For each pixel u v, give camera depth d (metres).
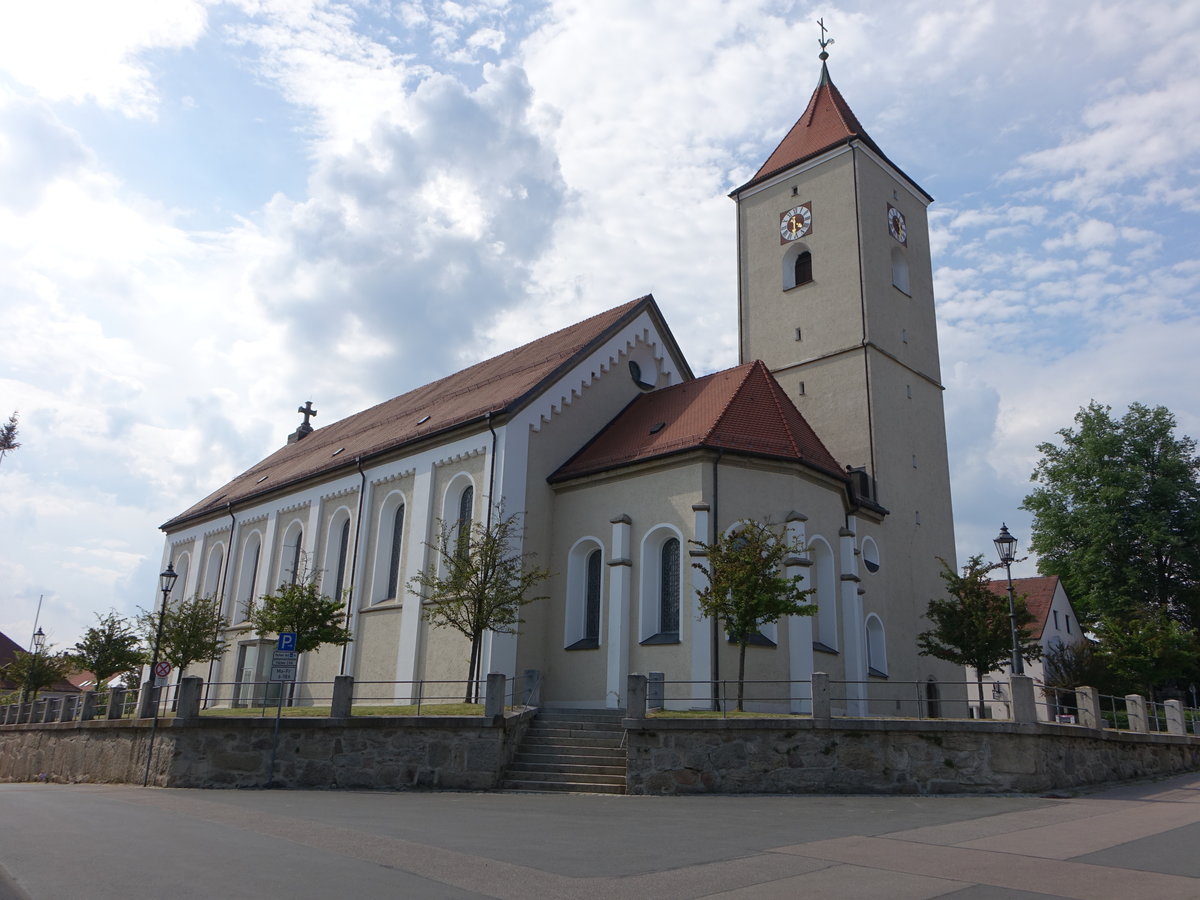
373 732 22.70
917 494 39.88
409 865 10.73
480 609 27.45
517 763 22.70
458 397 39.91
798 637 27.77
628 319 36.06
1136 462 53.09
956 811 16.78
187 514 52.47
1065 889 9.86
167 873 10.08
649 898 9.29
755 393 31.94
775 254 43.81
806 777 20.14
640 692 20.89
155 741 25.06
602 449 32.38
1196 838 13.46
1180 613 51.47
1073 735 22.17
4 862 10.77
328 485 39.75
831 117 44.53
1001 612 33.03
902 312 42.28
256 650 42.12
